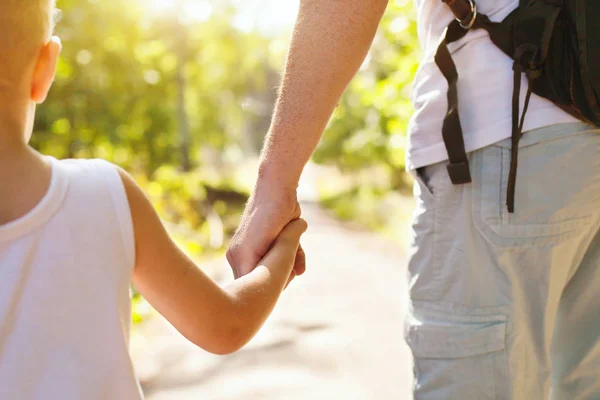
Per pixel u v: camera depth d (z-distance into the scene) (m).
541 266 1.57
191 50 13.63
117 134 9.52
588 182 1.58
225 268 8.82
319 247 11.08
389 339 5.54
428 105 1.69
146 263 1.26
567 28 1.56
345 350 5.19
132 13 9.52
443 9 1.71
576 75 1.54
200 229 11.49
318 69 1.63
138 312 5.98
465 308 1.61
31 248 1.11
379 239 12.34
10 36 1.15
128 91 9.80
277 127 1.66
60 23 8.82
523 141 1.58
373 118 16.69
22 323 1.08
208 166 19.64
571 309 1.72
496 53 1.62
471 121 1.63
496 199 1.59
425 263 1.67
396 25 9.12
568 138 1.57
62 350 1.10
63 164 1.21
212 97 16.98
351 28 1.62
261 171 1.66
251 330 1.38
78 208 1.17
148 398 4.19
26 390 1.07
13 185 1.13
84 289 1.14
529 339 1.59
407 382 4.50
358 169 19.31
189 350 5.12
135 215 1.25
